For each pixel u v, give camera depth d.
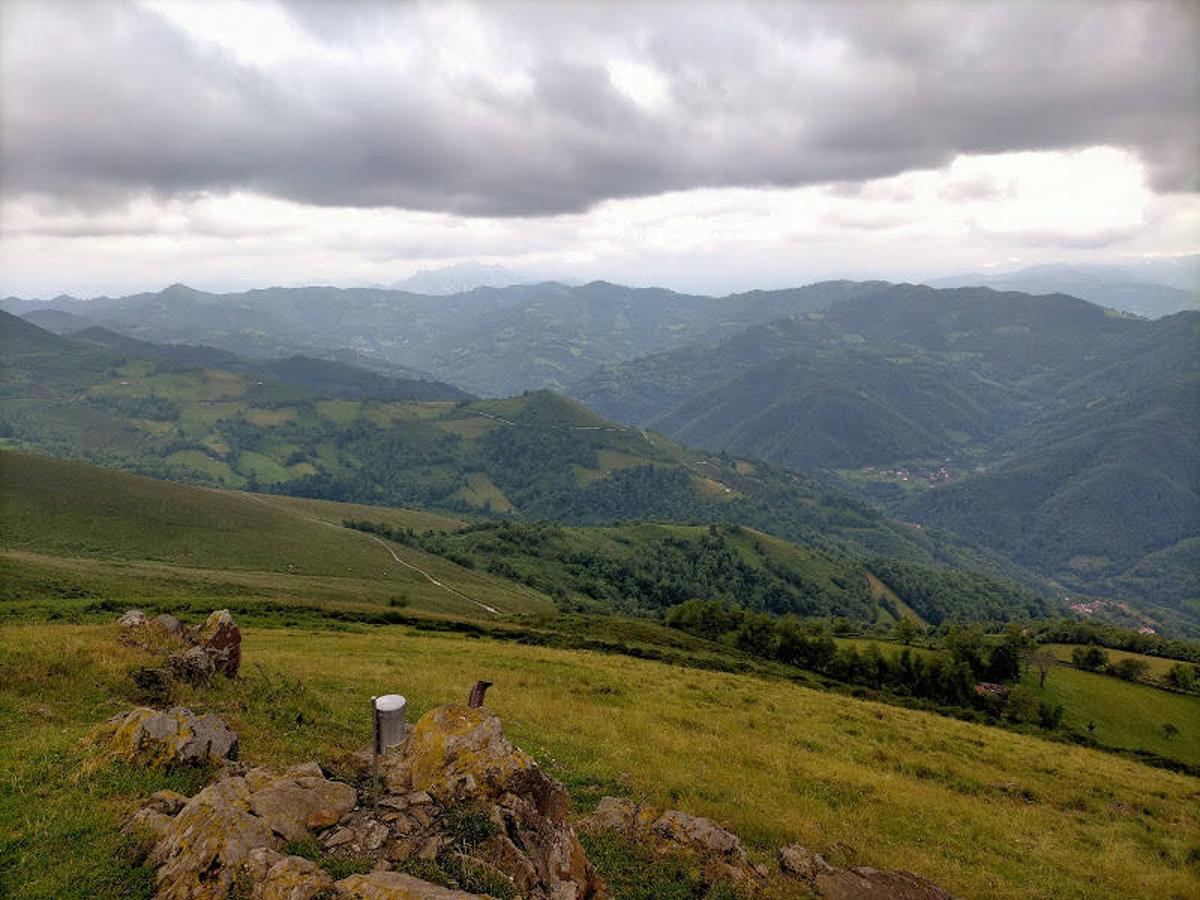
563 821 14.51
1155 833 30.08
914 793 29.47
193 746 15.09
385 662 43.56
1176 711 96.12
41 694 19.16
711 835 17.50
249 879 10.05
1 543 102.94
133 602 65.81
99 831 11.79
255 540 141.25
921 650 109.94
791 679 78.00
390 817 12.56
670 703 41.25
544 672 46.44
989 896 19.97
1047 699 96.06
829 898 16.44
